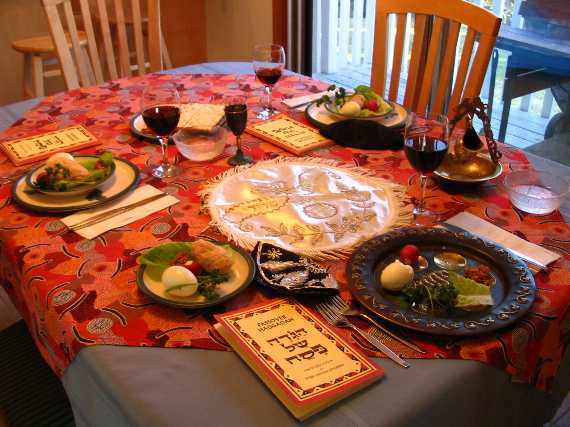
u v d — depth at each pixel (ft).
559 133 8.98
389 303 2.94
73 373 2.90
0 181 4.25
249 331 2.80
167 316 2.98
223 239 3.58
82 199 3.98
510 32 8.83
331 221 3.74
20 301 3.85
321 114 5.21
